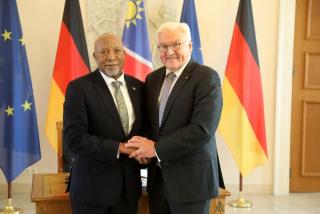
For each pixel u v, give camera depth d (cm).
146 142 180
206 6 388
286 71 393
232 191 405
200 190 181
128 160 189
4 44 329
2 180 390
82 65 357
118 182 186
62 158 268
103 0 378
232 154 359
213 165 186
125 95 195
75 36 354
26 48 378
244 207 365
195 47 357
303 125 405
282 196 401
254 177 406
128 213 190
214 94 181
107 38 189
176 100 183
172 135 177
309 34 397
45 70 381
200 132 175
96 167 184
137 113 194
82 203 184
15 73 331
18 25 334
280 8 388
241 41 355
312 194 408
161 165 184
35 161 340
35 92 382
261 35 393
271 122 402
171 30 185
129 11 357
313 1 395
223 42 392
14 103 331
